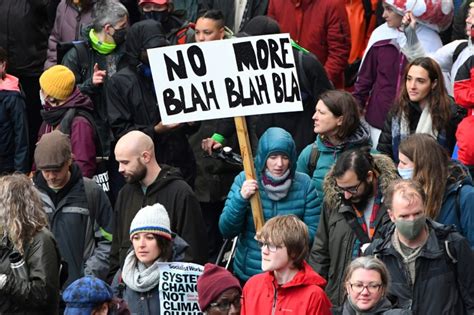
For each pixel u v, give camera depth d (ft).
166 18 95.25
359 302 62.28
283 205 74.69
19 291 66.23
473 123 77.82
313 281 64.64
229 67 75.20
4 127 93.61
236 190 75.05
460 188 68.74
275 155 73.97
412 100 80.48
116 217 75.20
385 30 90.63
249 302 65.41
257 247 75.15
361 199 70.18
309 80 86.17
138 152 73.87
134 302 67.97
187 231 73.92
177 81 75.31
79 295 60.54
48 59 101.86
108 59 91.86
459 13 93.30
